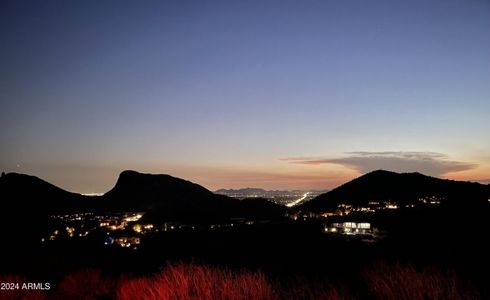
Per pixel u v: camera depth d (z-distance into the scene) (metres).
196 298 6.39
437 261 8.35
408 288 5.66
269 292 6.51
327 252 13.99
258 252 16.22
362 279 7.19
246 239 24.55
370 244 15.16
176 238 34.75
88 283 10.95
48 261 16.95
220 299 6.34
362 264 9.76
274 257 14.01
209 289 6.51
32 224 51.03
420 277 5.79
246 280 6.66
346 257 12.12
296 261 12.30
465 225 15.57
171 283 6.78
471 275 6.57
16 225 46.50
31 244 33.06
